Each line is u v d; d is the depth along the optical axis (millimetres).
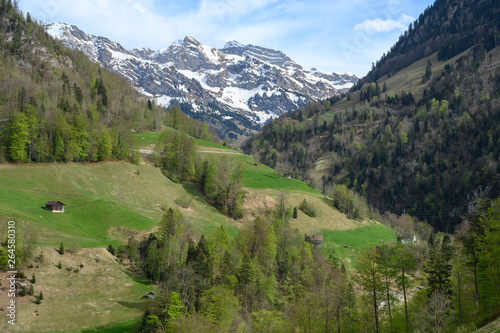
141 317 76375
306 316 73562
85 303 77812
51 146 145875
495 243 56812
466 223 74500
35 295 75250
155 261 95750
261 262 111188
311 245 133125
